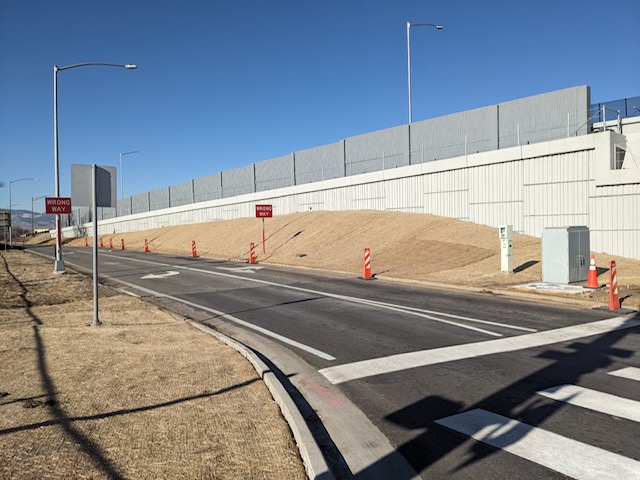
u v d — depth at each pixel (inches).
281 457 158.4
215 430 178.1
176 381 235.8
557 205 784.3
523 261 698.2
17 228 4874.5
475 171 933.2
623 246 697.0
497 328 366.9
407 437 185.2
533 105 906.7
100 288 625.9
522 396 223.5
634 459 162.2
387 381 250.4
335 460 169.0
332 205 1376.7
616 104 872.9
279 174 1667.1
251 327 394.0
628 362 275.4
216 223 1926.7
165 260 1183.6
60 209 840.9
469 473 156.5
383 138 1230.3
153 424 181.9
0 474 142.3
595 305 450.6
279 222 1460.4
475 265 723.4
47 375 241.0
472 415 203.3
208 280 723.4
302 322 407.2
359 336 351.3
